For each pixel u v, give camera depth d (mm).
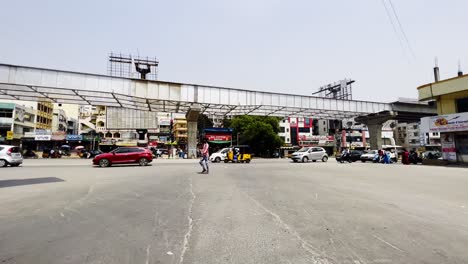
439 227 4195
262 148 47844
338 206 5594
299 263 2812
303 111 33688
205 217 4609
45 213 4828
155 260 2852
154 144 55562
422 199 6543
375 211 5195
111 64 42969
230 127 50531
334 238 3623
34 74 21516
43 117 49750
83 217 4578
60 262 2775
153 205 5516
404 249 3260
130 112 53562
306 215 4816
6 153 16875
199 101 27359
